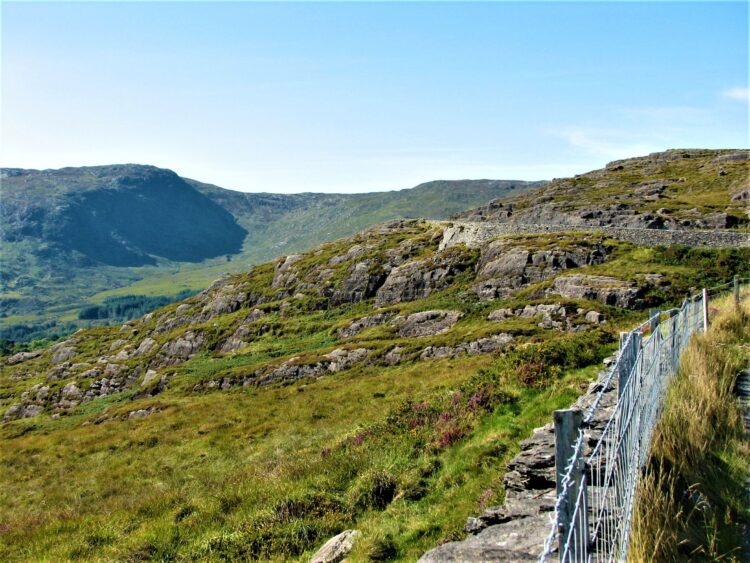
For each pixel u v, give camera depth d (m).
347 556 12.67
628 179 160.12
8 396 111.44
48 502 30.16
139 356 107.25
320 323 87.19
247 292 114.62
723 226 80.88
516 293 65.44
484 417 17.88
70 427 65.00
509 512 10.55
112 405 79.31
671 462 9.55
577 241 68.31
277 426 37.25
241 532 16.33
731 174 133.88
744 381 14.12
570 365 20.03
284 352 77.25
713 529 8.09
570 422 5.91
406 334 66.75
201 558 15.77
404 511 13.98
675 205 100.25
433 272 82.62
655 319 11.96
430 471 15.84
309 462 21.64
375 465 17.98
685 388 12.42
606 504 7.26
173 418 47.78
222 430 39.53
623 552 7.12
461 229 92.56
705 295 19.77
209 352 91.62
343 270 102.50
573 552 5.78
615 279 54.53
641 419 9.44
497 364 21.86
